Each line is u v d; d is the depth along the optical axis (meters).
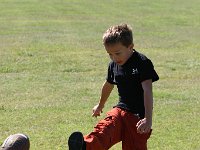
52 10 83.44
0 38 53.41
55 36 55.44
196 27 66.50
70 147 12.98
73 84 31.66
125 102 14.76
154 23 70.12
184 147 19.78
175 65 39.06
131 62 14.52
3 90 29.64
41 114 24.47
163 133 21.56
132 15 79.56
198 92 29.89
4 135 21.14
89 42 51.06
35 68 36.81
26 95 28.50
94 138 13.68
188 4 98.12
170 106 26.27
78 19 73.25
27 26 64.12
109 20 72.94
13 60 39.31
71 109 25.53
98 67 37.59
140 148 14.69
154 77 14.52
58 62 39.00
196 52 46.28
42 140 20.44
